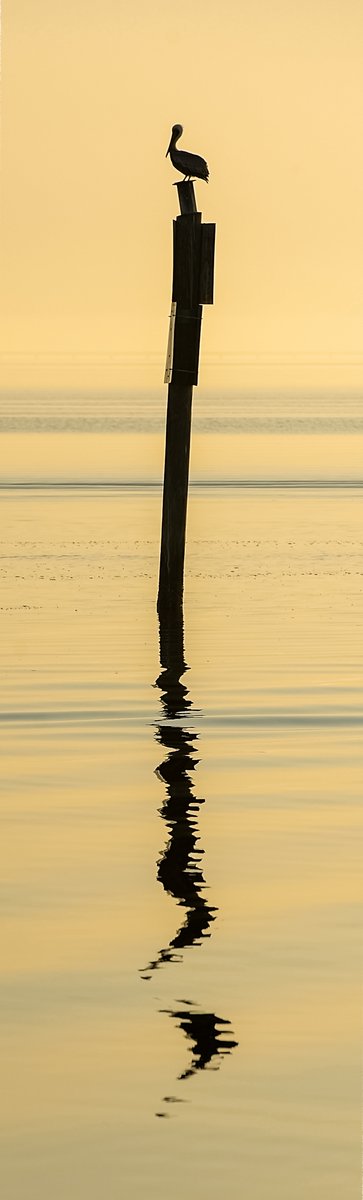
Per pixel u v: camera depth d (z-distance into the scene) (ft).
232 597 202.90
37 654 160.97
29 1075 59.11
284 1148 53.83
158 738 122.21
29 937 74.43
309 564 235.61
